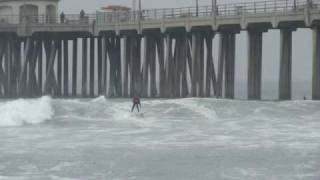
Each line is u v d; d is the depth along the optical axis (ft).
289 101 636.89
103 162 303.27
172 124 486.79
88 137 400.06
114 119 524.52
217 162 305.94
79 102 580.71
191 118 536.01
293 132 431.02
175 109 575.38
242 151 339.57
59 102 568.41
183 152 335.26
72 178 265.95
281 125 480.23
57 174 274.16
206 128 457.27
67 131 435.94
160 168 290.15
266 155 325.83
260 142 376.07
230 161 308.40
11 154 325.01
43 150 339.36
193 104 593.42
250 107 590.96
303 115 552.82
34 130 442.09
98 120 515.91
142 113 556.92
